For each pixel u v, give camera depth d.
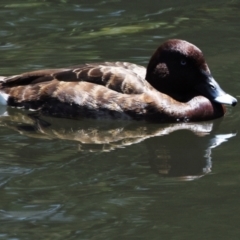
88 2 18.16
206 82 12.16
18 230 8.19
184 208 8.67
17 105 12.23
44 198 8.95
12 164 9.95
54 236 8.05
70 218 8.46
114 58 14.44
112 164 10.01
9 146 10.65
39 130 11.39
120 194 9.05
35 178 9.50
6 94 12.30
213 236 7.99
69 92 11.92
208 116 11.95
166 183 9.37
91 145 10.77
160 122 11.77
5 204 8.80
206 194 9.04
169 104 11.82
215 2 18.12
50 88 12.03
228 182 9.39
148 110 11.72
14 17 17.03
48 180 9.44
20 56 14.51
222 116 12.16
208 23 16.59
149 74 12.29
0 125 11.58
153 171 9.76
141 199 8.92
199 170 9.82
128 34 15.88
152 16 17.09
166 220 8.38
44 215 8.53
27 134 11.20
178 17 17.00
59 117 11.98
